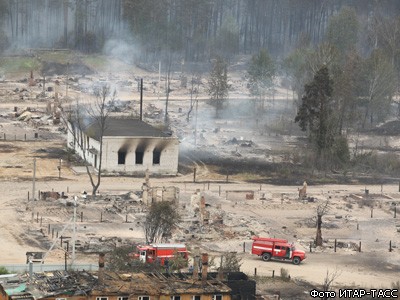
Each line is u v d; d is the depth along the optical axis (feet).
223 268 639.76
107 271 578.66
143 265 645.92
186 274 589.32
